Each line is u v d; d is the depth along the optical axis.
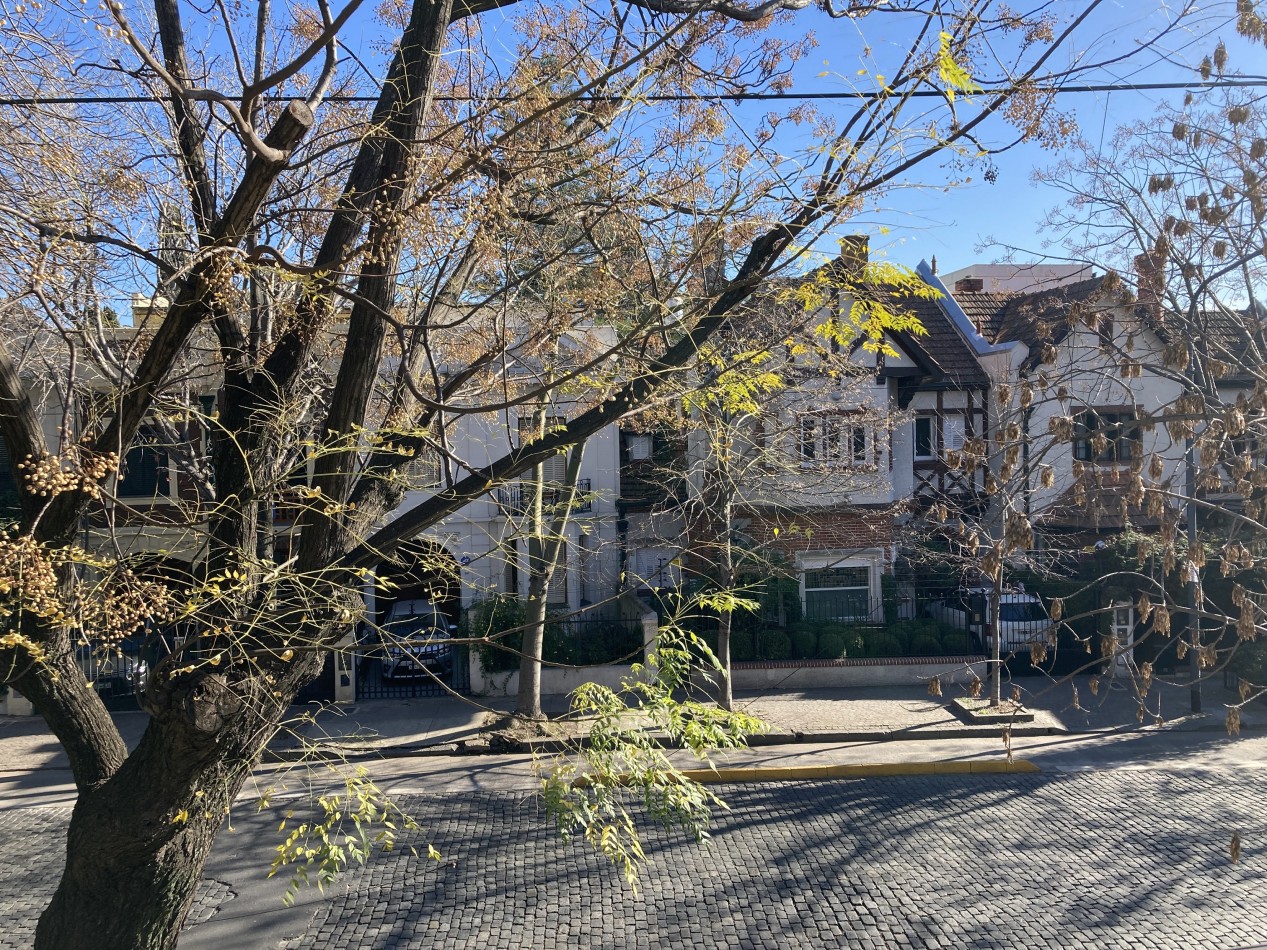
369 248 4.59
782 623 19.45
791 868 9.12
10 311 7.62
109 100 6.38
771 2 5.25
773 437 15.34
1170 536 7.21
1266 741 13.89
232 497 4.42
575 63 6.59
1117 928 7.70
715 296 5.10
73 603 4.30
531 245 7.64
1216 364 8.45
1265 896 8.26
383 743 14.00
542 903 8.35
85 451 4.34
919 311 22.95
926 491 21.70
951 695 16.73
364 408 4.68
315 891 8.59
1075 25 4.93
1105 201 16.12
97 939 4.30
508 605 17.34
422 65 4.85
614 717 4.31
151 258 4.84
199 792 4.33
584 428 5.05
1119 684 17.12
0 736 14.87
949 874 8.91
